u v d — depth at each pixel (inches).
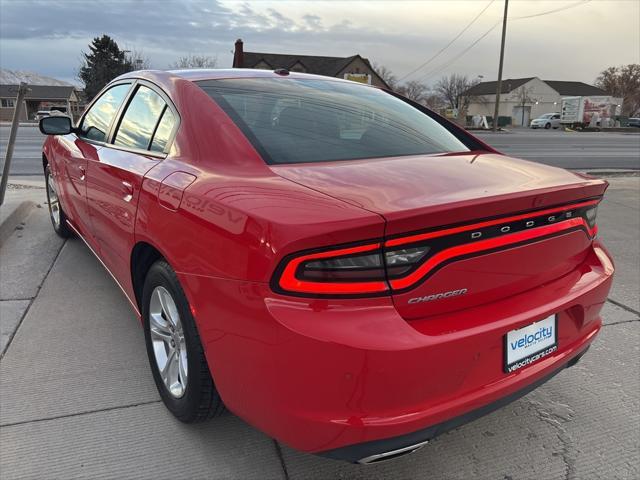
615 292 162.4
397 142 99.4
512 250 73.0
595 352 125.6
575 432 96.7
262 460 87.4
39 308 138.8
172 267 82.7
